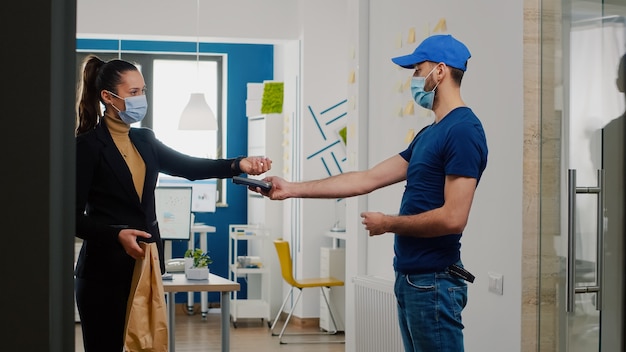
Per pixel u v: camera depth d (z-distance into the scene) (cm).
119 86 287
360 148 544
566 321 268
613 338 255
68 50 107
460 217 263
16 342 101
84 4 774
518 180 361
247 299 900
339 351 687
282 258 734
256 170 315
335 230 787
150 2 786
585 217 264
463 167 264
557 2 271
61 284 106
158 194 587
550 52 274
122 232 267
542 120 277
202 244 872
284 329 740
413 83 287
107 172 281
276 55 937
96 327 280
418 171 277
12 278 101
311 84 809
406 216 266
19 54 101
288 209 852
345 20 814
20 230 101
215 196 903
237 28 805
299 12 816
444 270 271
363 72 545
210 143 962
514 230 363
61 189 106
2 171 101
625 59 249
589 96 261
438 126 276
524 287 352
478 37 398
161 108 952
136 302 268
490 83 386
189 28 796
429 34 453
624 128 250
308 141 808
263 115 888
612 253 256
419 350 273
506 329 370
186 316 892
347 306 560
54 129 103
